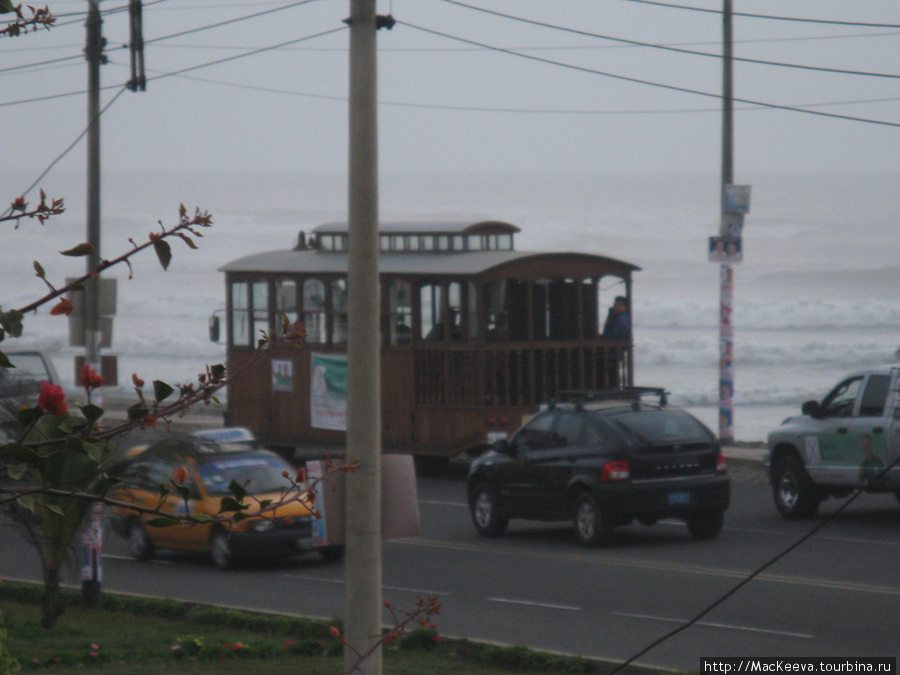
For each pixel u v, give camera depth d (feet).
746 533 230.48
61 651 144.66
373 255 112.57
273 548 208.85
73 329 214.90
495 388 301.43
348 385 112.57
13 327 55.06
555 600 173.17
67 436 53.26
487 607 169.89
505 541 231.71
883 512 254.68
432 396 311.27
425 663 137.08
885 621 152.56
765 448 341.00
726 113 341.41
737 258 346.13
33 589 188.55
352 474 111.75
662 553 211.00
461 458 363.35
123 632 158.92
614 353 318.24
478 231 322.55
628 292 320.70
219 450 129.39
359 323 112.06
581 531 219.61
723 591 175.32
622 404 224.53
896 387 227.61
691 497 216.95
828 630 147.74
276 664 138.72
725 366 348.18
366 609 111.24
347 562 112.06
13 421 94.89
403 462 114.93
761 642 141.90
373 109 113.09
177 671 135.13
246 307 347.36
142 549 225.76
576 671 129.80
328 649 144.87
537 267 306.35
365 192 112.37
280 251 357.20
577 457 220.23
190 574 208.85
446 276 305.73
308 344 330.54
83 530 171.53
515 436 236.22
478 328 300.61
